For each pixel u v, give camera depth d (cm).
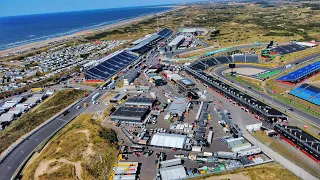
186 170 7500
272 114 9975
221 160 7838
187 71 16950
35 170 7662
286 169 7231
